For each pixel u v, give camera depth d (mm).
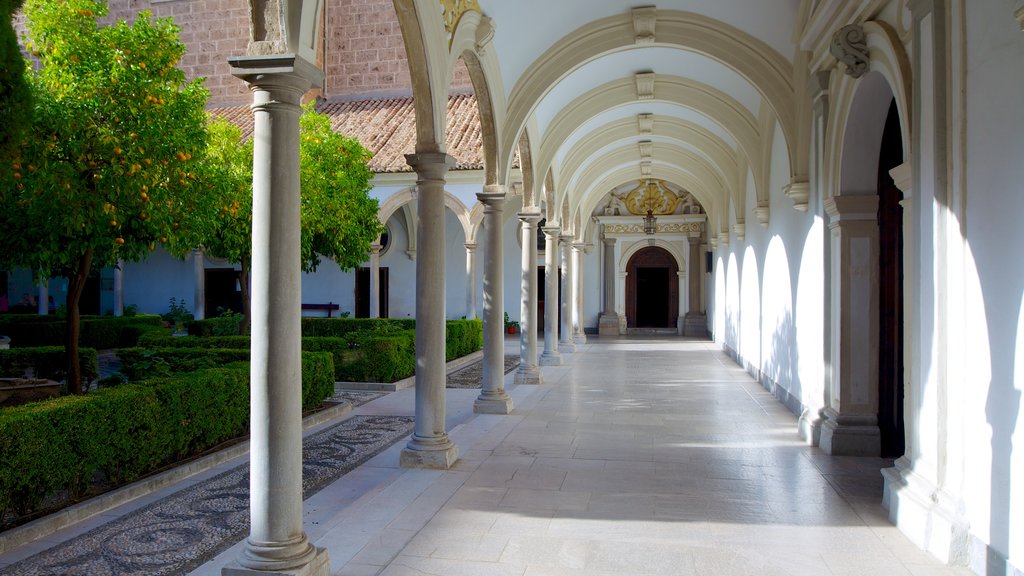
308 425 8016
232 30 21703
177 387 5953
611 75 10180
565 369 13492
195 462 6121
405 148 18375
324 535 4371
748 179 12672
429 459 6039
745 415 8508
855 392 6434
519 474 5828
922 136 4344
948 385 4047
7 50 4117
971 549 3805
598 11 7914
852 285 6395
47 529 4516
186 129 6648
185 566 4004
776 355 9867
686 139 13344
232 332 16703
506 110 8430
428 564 3924
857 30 5383
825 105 6742
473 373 12852
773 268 10031
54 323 16547
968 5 3795
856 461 6184
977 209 3715
